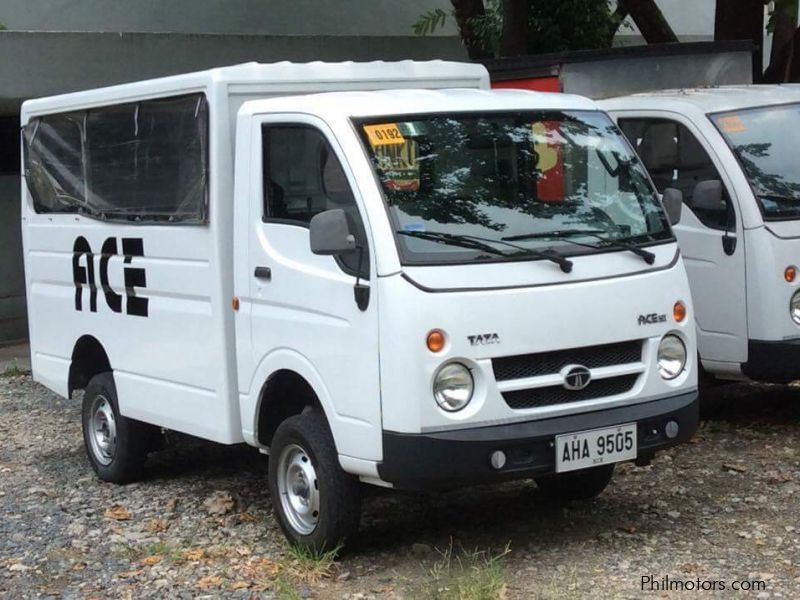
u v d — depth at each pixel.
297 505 6.32
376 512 7.07
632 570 5.89
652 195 6.47
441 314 5.53
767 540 6.24
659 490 7.25
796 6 11.93
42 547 6.84
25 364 13.24
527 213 6.06
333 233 5.61
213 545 6.69
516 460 5.64
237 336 6.58
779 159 8.26
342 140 5.91
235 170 6.57
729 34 11.84
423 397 5.49
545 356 5.78
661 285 6.12
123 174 7.64
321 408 6.23
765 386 9.98
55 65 12.55
